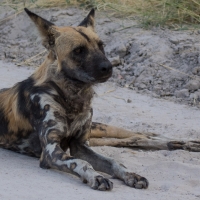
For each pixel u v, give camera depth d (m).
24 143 10.87
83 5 20.14
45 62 10.67
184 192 8.92
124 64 17.03
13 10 20.86
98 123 12.29
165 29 18.08
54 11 20.05
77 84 10.34
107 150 11.34
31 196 8.09
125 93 15.56
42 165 9.81
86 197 8.29
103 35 18.23
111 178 9.64
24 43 19.27
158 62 16.48
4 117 11.02
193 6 18.59
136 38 17.66
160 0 18.98
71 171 9.27
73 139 10.71
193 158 10.88
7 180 8.83
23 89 10.77
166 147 11.80
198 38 17.34
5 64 17.95
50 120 10.17
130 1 19.34
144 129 12.98
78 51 10.23
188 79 15.76
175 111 14.35
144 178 9.12
